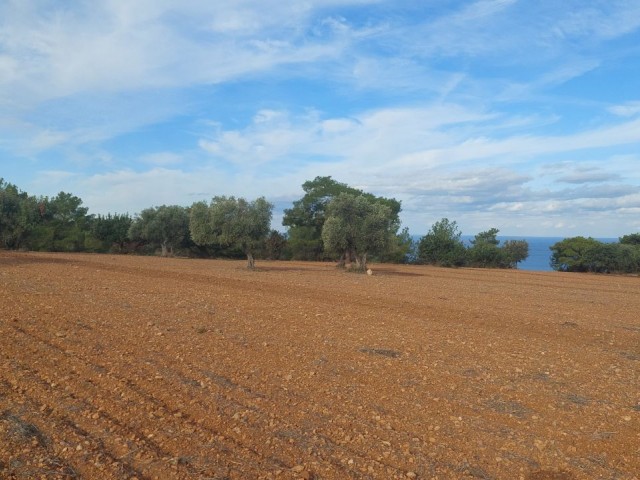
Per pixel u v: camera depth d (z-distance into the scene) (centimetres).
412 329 1408
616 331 1530
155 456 587
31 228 5709
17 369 866
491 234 7100
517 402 814
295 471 562
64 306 1486
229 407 739
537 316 1783
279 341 1169
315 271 3950
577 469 591
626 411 786
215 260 5656
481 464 596
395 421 714
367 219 3866
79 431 646
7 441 606
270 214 3862
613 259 5388
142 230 6125
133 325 1259
